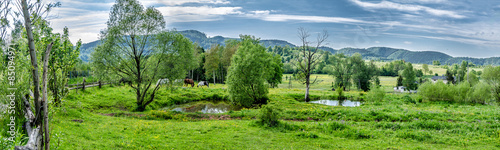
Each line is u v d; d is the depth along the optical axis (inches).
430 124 879.7
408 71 4271.7
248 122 1008.9
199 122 1034.1
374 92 1879.9
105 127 813.2
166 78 1472.7
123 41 1347.2
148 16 1339.8
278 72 3351.4
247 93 1742.1
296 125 902.4
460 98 1838.1
